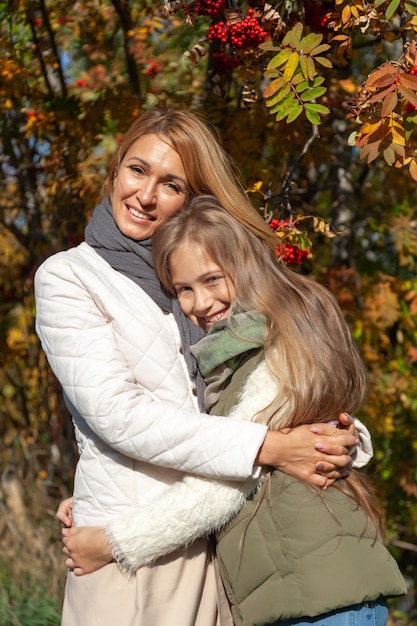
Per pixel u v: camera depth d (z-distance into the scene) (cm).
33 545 527
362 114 298
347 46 326
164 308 266
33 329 623
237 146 428
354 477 251
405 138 290
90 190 482
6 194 607
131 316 254
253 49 329
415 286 566
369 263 605
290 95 305
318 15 339
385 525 601
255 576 240
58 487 585
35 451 595
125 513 248
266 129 448
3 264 637
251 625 241
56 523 532
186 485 240
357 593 231
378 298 547
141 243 270
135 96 498
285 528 238
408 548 645
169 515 238
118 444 240
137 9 520
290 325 249
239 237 261
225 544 247
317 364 246
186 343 260
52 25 520
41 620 461
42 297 256
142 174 271
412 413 593
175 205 272
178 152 270
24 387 656
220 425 237
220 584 255
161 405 242
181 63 510
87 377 244
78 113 487
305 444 239
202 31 492
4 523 552
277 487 241
